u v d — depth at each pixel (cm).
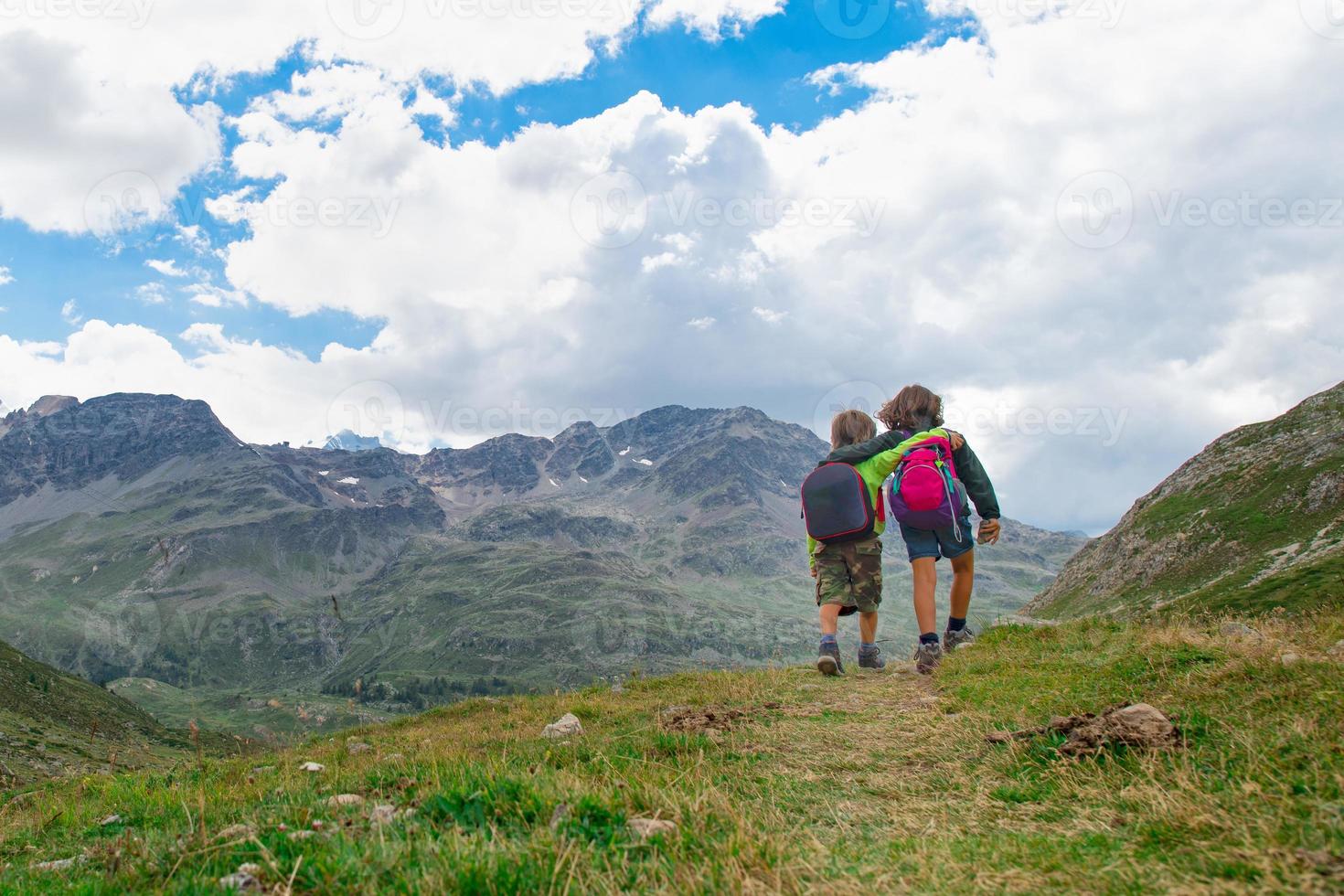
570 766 702
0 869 587
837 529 1110
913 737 725
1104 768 555
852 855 441
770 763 665
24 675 15725
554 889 367
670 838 438
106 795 910
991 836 464
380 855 423
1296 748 498
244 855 462
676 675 1591
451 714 1571
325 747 1272
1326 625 858
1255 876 354
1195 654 785
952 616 1196
